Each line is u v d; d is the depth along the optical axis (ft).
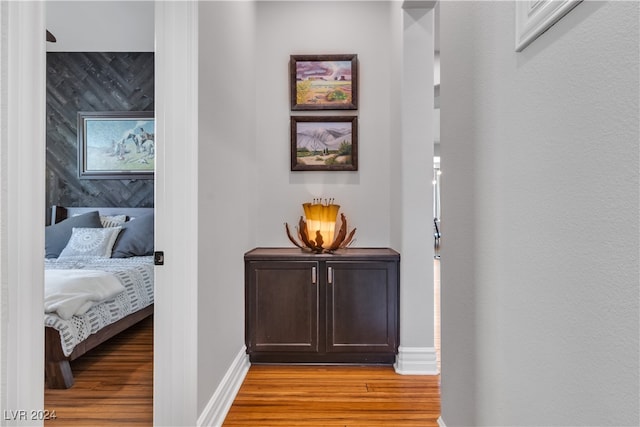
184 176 4.86
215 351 5.90
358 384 7.36
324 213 8.96
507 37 3.34
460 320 4.64
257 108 9.73
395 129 8.89
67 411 6.31
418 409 6.38
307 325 8.24
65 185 14.06
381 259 8.24
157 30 4.86
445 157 5.19
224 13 6.52
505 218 3.39
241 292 7.86
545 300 2.73
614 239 2.05
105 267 10.27
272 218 9.71
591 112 2.23
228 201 6.77
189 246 4.88
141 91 14.06
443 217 5.29
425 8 7.96
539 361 2.82
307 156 9.66
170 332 4.82
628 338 1.96
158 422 4.80
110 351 9.30
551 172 2.65
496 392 3.60
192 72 4.92
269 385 7.31
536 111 2.85
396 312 8.23
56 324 7.13
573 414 2.42
